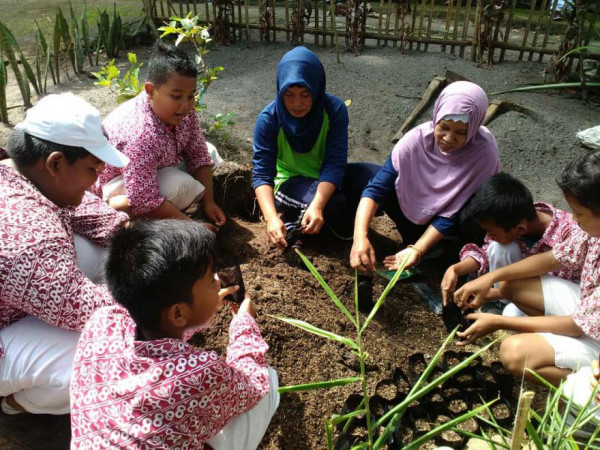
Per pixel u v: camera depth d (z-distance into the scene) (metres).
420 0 5.98
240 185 3.07
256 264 2.61
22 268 1.53
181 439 1.30
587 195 1.68
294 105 2.55
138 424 1.27
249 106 4.00
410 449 1.31
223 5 4.96
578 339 1.95
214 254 1.37
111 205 2.58
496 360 2.24
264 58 4.73
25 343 1.66
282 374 2.04
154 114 2.46
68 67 4.70
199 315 1.39
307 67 2.53
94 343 1.38
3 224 1.53
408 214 2.70
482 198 2.21
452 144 2.46
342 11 5.64
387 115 3.89
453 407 2.02
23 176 1.64
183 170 2.77
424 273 2.72
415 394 1.38
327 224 2.85
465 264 2.33
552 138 3.61
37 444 1.76
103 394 1.31
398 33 4.75
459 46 4.72
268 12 4.89
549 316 2.03
